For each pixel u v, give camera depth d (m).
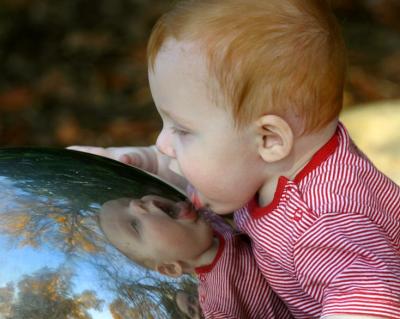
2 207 1.82
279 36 1.81
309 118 1.85
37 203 1.84
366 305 1.72
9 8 6.18
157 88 1.91
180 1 1.91
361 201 1.85
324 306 1.78
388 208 1.94
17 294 1.71
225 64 1.80
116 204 1.89
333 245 1.79
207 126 1.86
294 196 1.86
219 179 1.90
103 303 1.75
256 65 1.80
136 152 2.40
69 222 1.81
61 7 6.23
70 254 1.76
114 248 1.81
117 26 6.16
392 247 1.84
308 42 1.82
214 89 1.83
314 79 1.83
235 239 2.03
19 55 5.83
